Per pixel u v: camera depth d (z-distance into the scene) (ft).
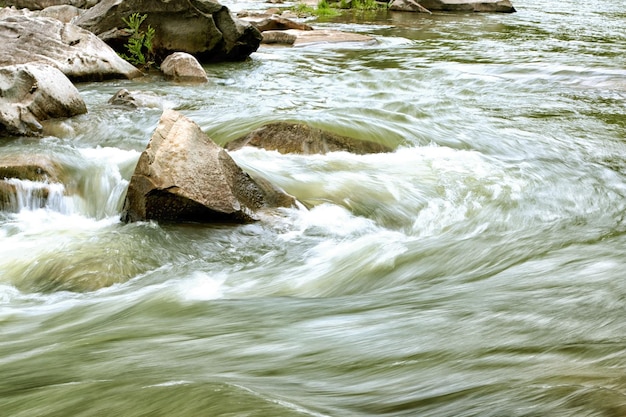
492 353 11.50
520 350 11.56
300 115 32.78
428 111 36.88
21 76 32.48
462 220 23.80
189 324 15.34
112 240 20.98
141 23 50.47
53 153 27.35
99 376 11.50
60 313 17.22
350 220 23.54
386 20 82.07
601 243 20.71
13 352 14.06
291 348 12.75
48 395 10.09
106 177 25.54
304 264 20.63
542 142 31.60
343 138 29.73
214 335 14.20
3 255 20.52
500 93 41.81
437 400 9.11
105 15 50.44
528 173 27.76
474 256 20.01
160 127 23.03
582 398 8.43
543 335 12.50
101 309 17.30
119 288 19.03
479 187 26.23
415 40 64.95
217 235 22.02
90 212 24.57
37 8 74.69
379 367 11.16
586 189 26.40
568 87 43.27
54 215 24.30
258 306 16.62
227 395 9.03
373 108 36.06
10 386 11.30
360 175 26.76
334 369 11.18
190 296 18.03
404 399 9.28
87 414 9.21
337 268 20.10
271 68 49.93
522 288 16.43
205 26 50.31
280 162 27.50
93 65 42.60
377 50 58.85
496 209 24.50
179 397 9.11
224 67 50.03
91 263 19.67
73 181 25.36
